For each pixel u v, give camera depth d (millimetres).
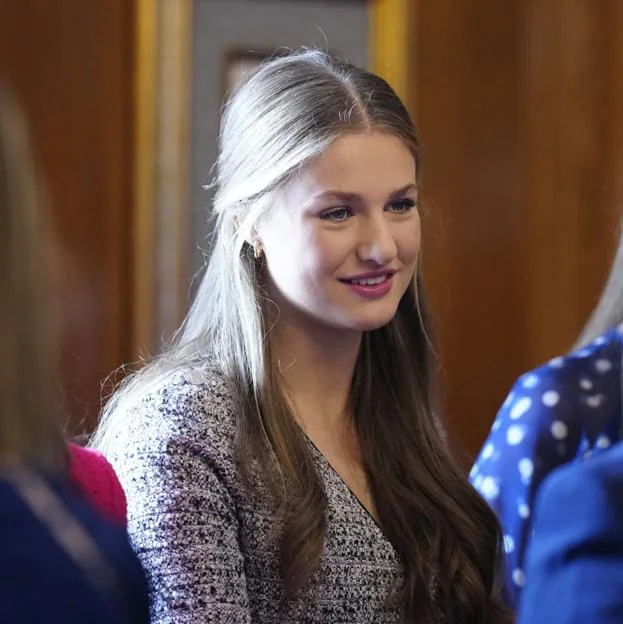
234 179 3188
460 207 6742
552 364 3666
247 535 3002
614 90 6992
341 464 3283
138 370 3398
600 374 3607
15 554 1751
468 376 6746
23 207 1812
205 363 3207
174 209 6133
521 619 1957
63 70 6062
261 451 3055
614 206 6973
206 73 6215
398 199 3150
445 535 3264
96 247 6066
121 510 2961
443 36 6684
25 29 6020
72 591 1761
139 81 6105
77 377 5965
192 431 3010
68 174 6043
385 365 3453
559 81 6914
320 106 3098
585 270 6957
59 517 1837
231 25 6254
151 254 6109
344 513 3115
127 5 6117
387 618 3078
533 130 6867
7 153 1805
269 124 3129
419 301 3486
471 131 6758
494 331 6801
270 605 2979
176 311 6129
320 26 6418
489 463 3607
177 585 2850
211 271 3307
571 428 3535
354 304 3113
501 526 3416
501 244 6812
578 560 1884
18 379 1811
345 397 3371
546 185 6891
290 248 3105
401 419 3428
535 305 6875
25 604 1724
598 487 1910
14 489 1809
